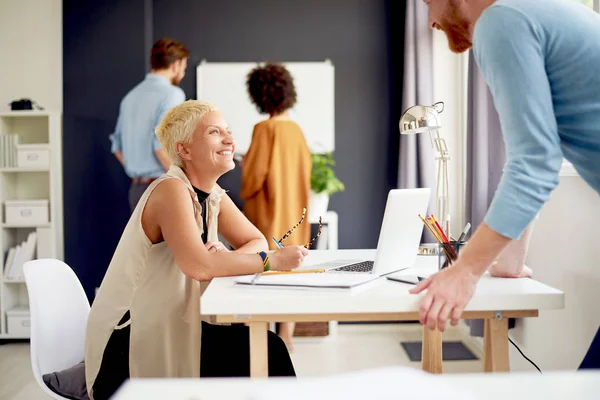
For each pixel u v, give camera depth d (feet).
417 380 2.59
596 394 2.42
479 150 11.26
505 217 4.29
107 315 6.00
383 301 4.58
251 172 12.48
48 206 14.89
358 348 13.65
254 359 4.69
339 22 15.70
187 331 6.04
